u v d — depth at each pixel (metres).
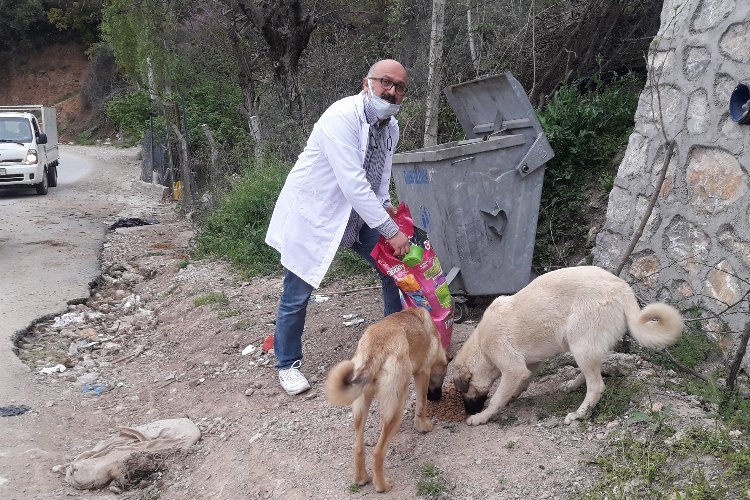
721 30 4.85
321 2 15.50
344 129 4.53
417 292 4.70
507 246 5.77
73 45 50.69
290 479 4.05
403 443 4.17
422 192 5.93
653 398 3.99
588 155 7.05
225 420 5.14
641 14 8.18
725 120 4.72
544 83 8.48
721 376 4.27
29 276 9.77
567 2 8.55
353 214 4.98
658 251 5.27
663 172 4.97
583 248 6.59
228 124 20.06
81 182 23.70
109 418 5.67
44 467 4.87
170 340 7.30
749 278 4.39
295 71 13.56
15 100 50.16
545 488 3.45
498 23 9.67
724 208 4.66
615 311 3.85
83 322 8.12
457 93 6.61
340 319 6.59
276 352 5.33
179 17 19.30
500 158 5.65
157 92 20.02
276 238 5.04
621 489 3.24
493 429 4.11
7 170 18.31
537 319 4.04
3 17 48.75
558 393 4.38
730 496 3.11
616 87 7.94
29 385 6.21
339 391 3.52
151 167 21.95
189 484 4.49
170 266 10.29
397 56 11.85
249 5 12.96
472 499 3.51
